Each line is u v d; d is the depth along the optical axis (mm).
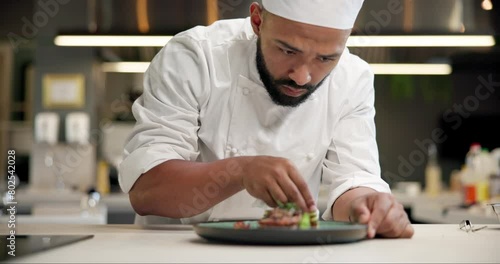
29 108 5570
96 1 3055
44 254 955
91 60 4727
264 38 1427
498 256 968
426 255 976
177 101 1554
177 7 2973
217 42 1658
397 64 4145
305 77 1382
